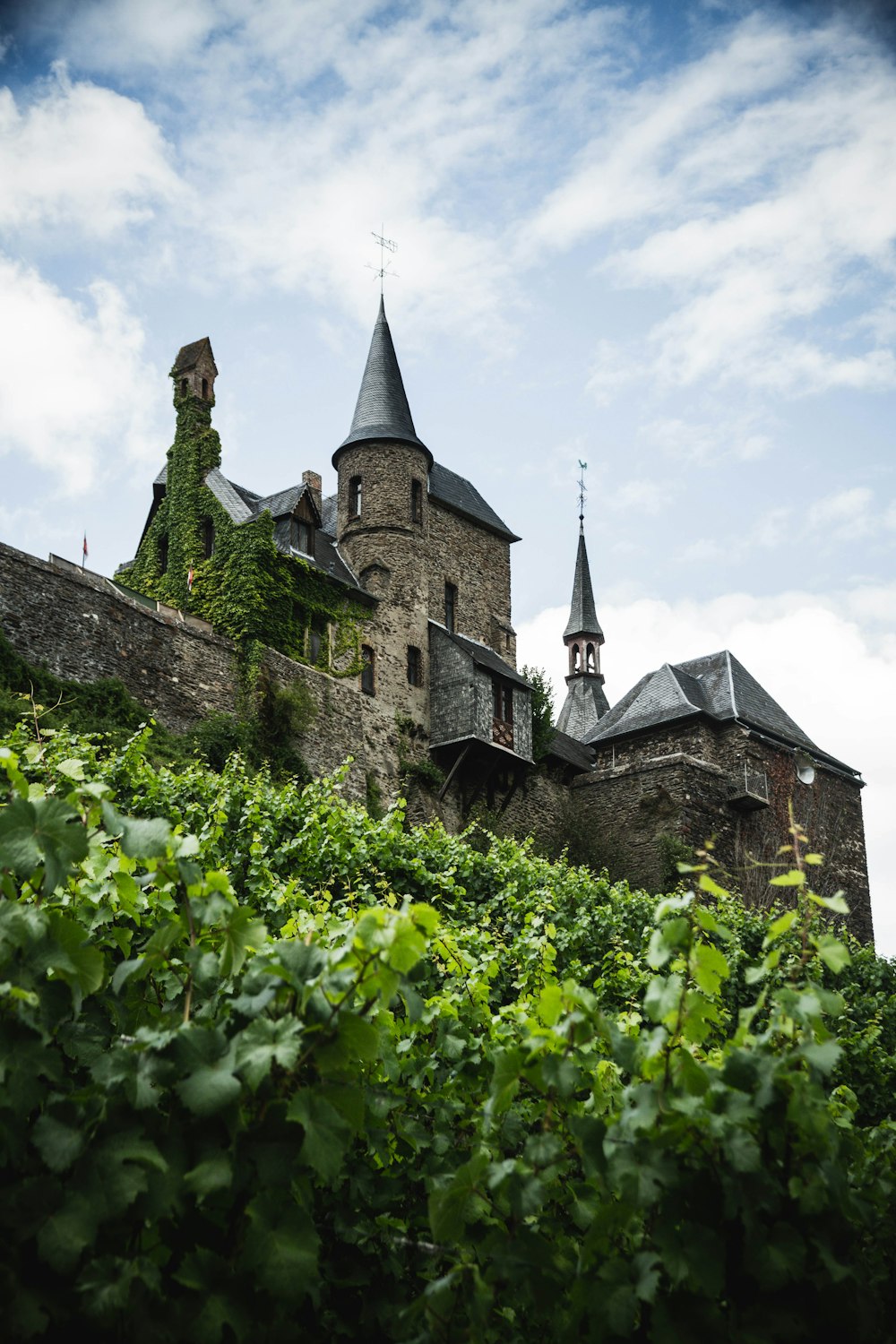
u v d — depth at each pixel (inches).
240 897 364.8
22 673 822.5
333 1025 118.3
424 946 119.1
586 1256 124.0
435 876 452.4
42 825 122.4
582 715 2246.6
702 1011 122.8
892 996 511.8
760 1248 115.2
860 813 1491.1
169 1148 116.6
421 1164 168.1
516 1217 131.0
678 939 123.0
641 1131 120.1
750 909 703.1
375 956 119.1
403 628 1273.4
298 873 429.1
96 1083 123.6
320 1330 148.2
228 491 1179.3
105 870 152.1
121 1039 136.6
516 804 1309.1
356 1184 151.5
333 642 1182.9
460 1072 176.6
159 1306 113.1
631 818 1305.4
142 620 955.3
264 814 440.5
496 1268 129.0
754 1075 118.3
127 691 916.6
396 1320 142.6
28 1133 118.6
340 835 446.3
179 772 864.9
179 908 181.5
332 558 1275.8
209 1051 117.6
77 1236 109.4
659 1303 116.1
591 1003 129.7
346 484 1346.0
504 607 1504.7
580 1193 143.6
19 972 118.9
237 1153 117.2
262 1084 121.0
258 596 1090.7
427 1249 154.7
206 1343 112.0
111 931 170.2
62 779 236.1
